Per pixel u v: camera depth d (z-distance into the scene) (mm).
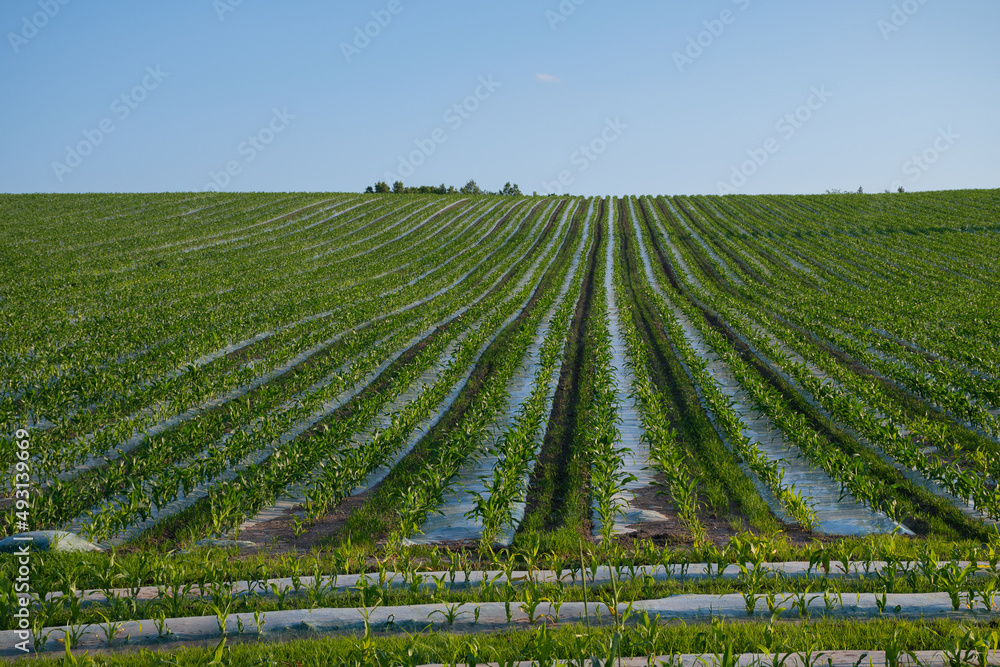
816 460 12180
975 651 5703
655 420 13602
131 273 34750
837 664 5648
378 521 9977
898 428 14211
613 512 10086
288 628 6617
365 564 8227
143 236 48000
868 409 15508
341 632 6586
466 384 19250
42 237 45000
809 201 77375
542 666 5465
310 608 6930
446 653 5980
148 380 17438
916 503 10586
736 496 10977
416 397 17922
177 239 47688
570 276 43250
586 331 27312
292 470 11570
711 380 16906
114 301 27719
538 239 58656
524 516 10414
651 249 51344
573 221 68125
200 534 9547
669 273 43438
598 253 51875
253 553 8961
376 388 18641
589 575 7824
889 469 11820
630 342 23594
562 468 12672
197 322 23859
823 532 9602
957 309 28312
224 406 16000
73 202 63875
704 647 6047
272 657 5793
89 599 7273
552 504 10969
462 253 51062
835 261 44625
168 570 7785
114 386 15945
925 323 26203
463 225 64875
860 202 73938
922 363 19047
